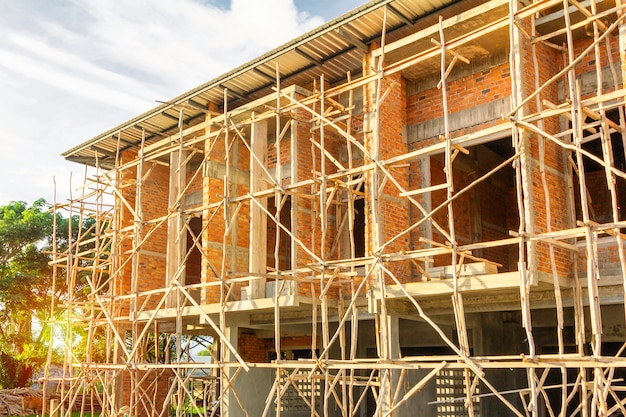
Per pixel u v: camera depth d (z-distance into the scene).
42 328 34.50
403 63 11.64
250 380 15.95
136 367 14.76
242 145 16.70
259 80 15.70
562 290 11.32
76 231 35.25
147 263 19.27
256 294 14.09
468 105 13.13
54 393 28.16
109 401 16.11
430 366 10.17
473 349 14.27
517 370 14.95
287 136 16.44
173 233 16.58
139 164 17.25
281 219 19.69
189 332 19.06
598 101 9.09
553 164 11.41
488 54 12.95
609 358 8.44
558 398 16.56
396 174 13.15
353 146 14.95
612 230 9.37
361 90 15.00
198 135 17.25
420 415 12.86
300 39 13.70
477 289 10.77
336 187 12.96
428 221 13.44
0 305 34.09
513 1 10.30
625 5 9.48
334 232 14.78
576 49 12.05
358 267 14.07
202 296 15.19
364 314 13.84
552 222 11.02
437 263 14.09
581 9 10.05
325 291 12.11
